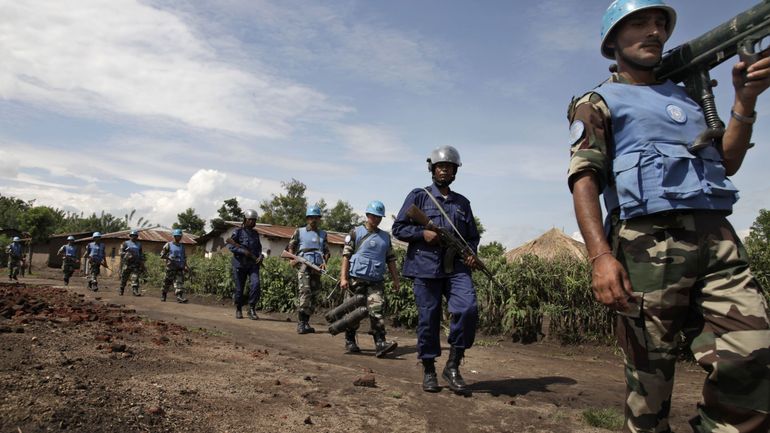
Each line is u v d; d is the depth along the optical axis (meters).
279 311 12.65
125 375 3.69
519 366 6.27
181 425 2.92
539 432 3.57
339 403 3.85
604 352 7.56
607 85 2.24
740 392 1.81
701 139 2.00
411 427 3.47
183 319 9.09
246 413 3.31
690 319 2.03
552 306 8.01
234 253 10.43
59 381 3.17
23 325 4.92
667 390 2.05
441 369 5.83
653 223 2.02
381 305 6.67
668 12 2.21
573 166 2.08
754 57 1.95
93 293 14.93
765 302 1.90
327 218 66.06
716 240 1.97
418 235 4.60
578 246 10.27
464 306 4.48
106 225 70.88
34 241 45.81
